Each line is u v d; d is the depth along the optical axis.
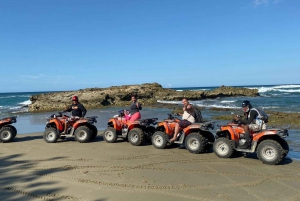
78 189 5.36
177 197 4.91
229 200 4.76
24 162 7.50
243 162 7.17
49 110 29.39
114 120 10.18
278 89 61.41
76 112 10.85
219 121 15.57
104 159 7.65
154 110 25.41
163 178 5.97
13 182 5.84
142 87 43.56
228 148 7.51
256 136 7.14
